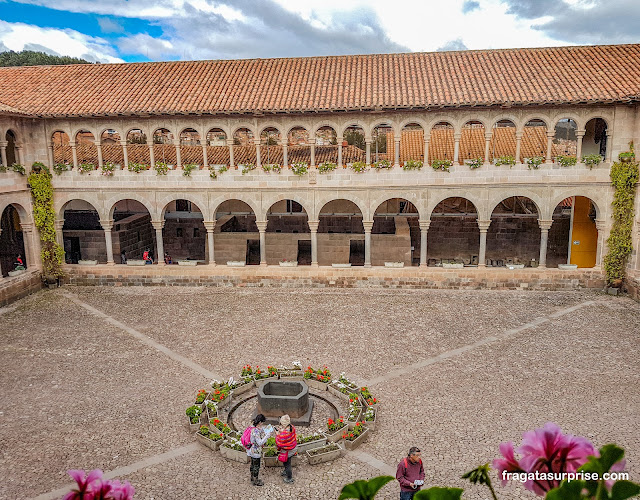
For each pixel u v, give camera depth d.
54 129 29.16
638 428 14.47
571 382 17.47
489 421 15.06
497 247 36.31
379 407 16.03
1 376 18.38
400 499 11.17
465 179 28.28
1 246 34.19
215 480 12.63
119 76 31.44
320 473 12.89
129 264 30.94
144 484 12.44
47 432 14.72
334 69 30.70
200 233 38.25
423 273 29.36
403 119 27.94
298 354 20.23
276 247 35.16
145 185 29.67
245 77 30.59
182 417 15.58
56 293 29.17
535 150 33.06
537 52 30.11
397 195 28.94
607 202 27.70
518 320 23.88
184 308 26.23
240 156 34.62
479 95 26.59
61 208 30.23
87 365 19.31
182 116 28.53
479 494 11.89
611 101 25.55
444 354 20.06
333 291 29.17
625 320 23.62
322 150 34.62
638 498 11.29
